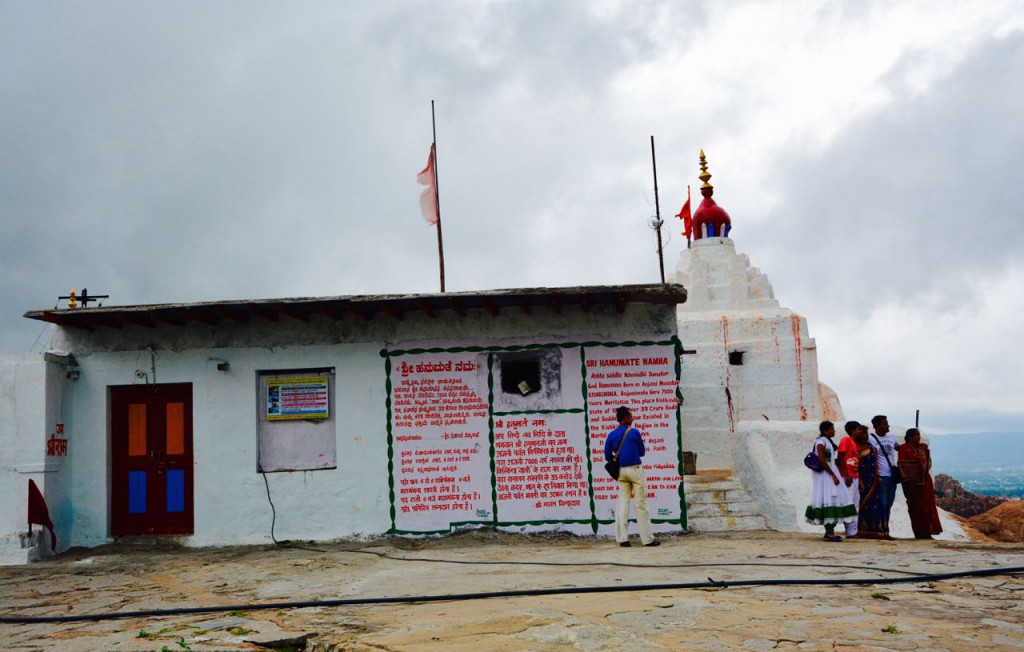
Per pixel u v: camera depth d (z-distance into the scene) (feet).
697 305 65.62
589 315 42.29
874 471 38.40
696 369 60.34
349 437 42.24
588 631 19.47
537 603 23.41
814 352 60.80
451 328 42.63
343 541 41.47
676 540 39.40
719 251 68.90
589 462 41.52
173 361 43.06
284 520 41.88
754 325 61.21
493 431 41.88
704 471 57.11
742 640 18.98
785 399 60.08
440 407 42.16
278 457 42.73
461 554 36.45
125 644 21.03
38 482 39.96
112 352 43.34
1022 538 56.34
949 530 55.57
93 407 43.06
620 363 41.96
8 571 36.06
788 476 45.06
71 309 40.24
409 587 27.50
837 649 18.29
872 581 25.64
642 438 39.40
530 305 42.01
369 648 19.08
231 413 42.63
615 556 33.60
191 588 29.78
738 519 43.83
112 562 37.55
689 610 21.93
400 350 42.57
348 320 42.88
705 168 72.38
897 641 18.90
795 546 35.68
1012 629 19.97
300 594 27.09
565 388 41.96
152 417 43.42
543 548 37.88
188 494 42.65
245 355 42.96
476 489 41.63
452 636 19.74
